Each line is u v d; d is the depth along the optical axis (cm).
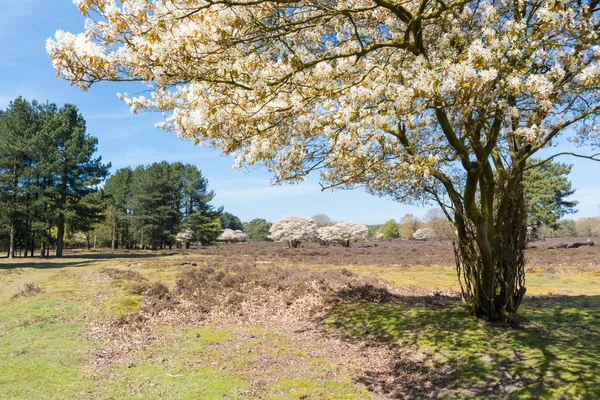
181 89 511
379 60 610
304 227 4531
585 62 458
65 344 675
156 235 4638
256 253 3428
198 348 673
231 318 896
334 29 569
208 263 2238
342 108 473
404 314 828
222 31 406
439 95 399
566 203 3625
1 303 1059
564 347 564
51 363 573
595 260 2223
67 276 1655
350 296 1053
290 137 556
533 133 429
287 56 477
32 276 1764
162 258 2825
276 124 493
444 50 550
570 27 448
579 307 910
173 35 403
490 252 702
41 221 3172
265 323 859
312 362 599
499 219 724
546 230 5716
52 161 3197
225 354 639
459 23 532
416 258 2612
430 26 591
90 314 905
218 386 500
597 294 1182
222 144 497
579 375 462
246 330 797
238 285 1202
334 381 523
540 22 448
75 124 3512
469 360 548
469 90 388
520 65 469
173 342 709
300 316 911
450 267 2103
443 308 896
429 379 515
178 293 1116
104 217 3659
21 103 3184
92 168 3478
